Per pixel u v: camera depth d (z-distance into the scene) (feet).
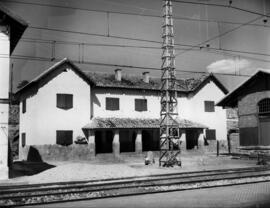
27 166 86.02
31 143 106.73
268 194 40.68
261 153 90.17
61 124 106.63
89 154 106.73
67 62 108.06
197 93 132.26
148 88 122.31
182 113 131.34
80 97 110.11
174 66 74.28
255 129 96.12
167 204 35.53
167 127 75.36
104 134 116.16
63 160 104.42
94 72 123.03
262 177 52.08
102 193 40.32
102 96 117.29
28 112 111.45
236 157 97.40
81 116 109.70
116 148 110.42
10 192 40.52
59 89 107.34
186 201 36.88
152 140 123.03
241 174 55.93
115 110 118.62
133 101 121.90
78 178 58.18
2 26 59.88
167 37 73.67
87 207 34.55
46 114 104.83
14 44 72.08
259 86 95.50
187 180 49.49
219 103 105.09
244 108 99.76
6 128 58.03
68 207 34.68
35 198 37.52
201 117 131.85
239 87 98.68
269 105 93.35
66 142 106.52
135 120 117.70
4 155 57.31
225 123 136.77
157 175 54.39
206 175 52.90
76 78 110.11
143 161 96.99
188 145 129.90
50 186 45.98
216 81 136.36
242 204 35.19
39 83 104.47
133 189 42.47
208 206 34.42
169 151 76.28
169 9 73.97
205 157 104.94
